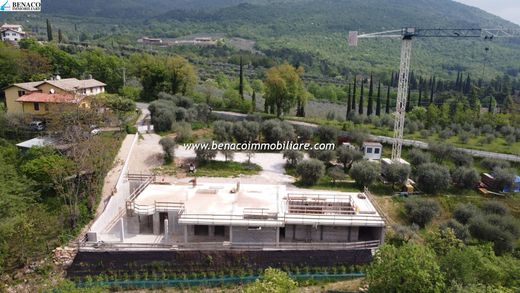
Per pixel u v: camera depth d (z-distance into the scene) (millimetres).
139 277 37062
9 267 36938
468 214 50312
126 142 64312
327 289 37031
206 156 62688
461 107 101875
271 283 27656
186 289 36656
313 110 120438
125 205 46469
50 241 39594
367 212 43281
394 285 29656
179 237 41938
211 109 93188
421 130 87375
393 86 164500
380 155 69125
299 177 60531
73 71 104000
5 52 83688
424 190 58500
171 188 48562
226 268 38094
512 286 30781
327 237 43094
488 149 76812
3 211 37188
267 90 94688
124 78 105000
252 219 40719
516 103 120812
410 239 43844
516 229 46750
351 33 76312
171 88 105750
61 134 54562
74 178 46094
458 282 30531
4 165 43219
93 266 37281
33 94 69250
